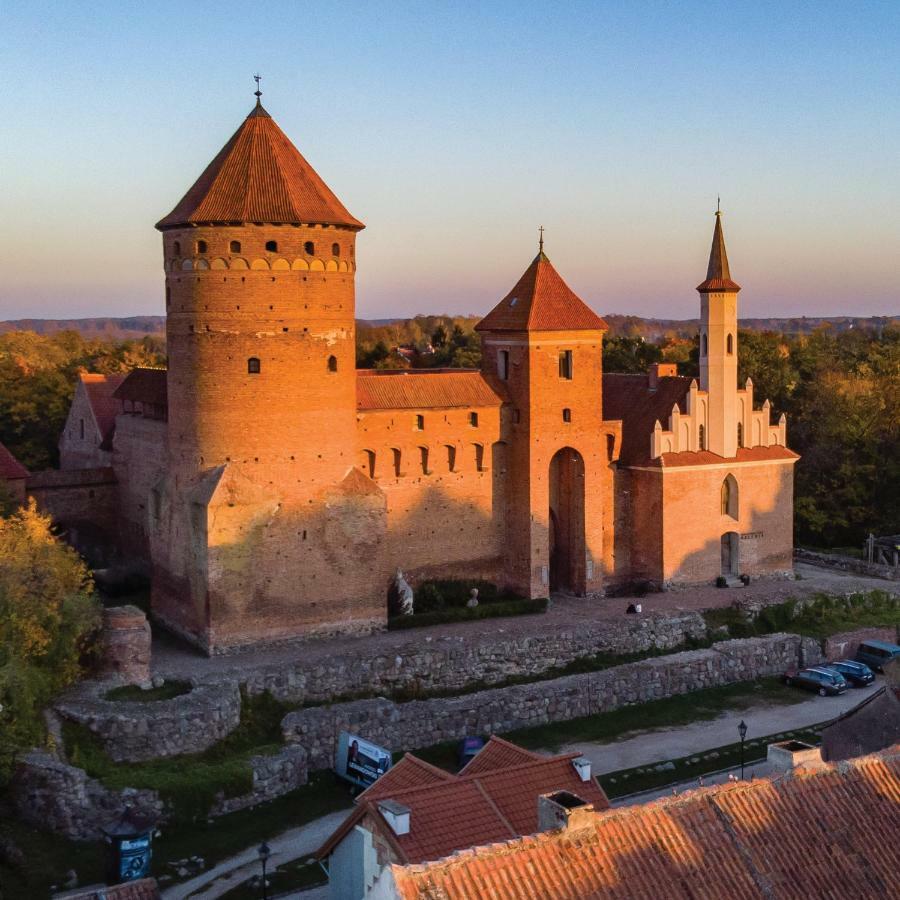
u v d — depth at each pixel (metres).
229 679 59.28
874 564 95.19
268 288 65.94
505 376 79.38
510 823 36.53
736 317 84.62
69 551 62.50
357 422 72.44
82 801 47.53
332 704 59.75
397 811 34.97
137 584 78.00
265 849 42.44
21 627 53.25
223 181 66.75
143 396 77.25
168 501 69.81
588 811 28.55
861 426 112.19
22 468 80.19
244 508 65.75
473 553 78.25
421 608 74.69
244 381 65.94
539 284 79.31
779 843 30.00
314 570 68.19
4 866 44.34
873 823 31.36
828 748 47.97
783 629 78.44
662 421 83.62
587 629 71.69
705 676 69.75
